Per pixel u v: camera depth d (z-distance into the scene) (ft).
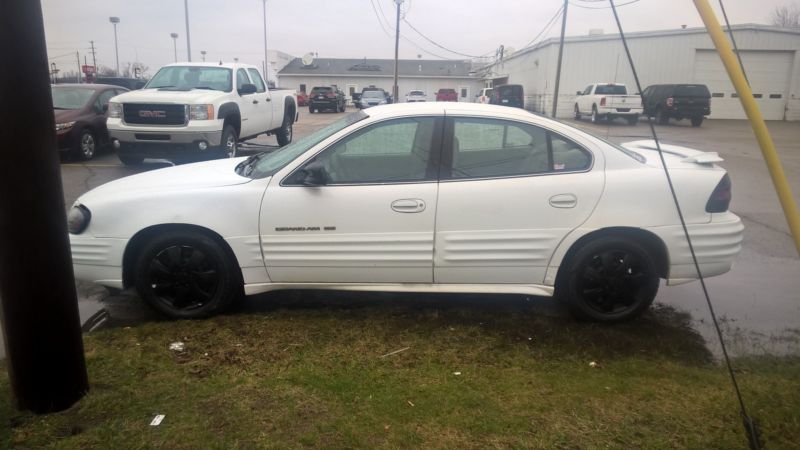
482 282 13.94
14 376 9.52
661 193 13.48
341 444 9.11
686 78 108.06
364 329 13.64
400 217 13.50
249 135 39.88
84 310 14.96
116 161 40.47
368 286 14.02
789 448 9.18
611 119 92.22
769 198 31.68
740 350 13.03
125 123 33.60
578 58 112.47
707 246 13.67
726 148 57.93
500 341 13.15
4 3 8.33
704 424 9.80
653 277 13.91
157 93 34.37
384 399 10.43
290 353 12.26
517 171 13.67
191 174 14.90
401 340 13.07
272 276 13.89
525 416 9.99
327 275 13.88
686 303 16.10
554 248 13.62
